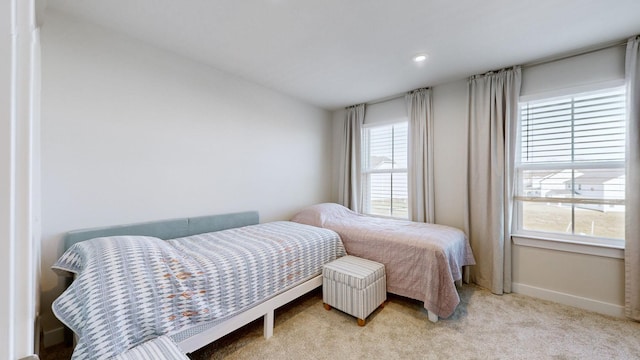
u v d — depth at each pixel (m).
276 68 2.69
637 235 2.06
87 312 1.18
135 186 2.16
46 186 1.76
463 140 2.95
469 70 2.70
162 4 1.72
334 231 2.80
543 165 2.54
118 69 2.06
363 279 2.05
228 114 2.82
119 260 1.38
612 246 2.19
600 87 2.23
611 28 1.95
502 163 2.62
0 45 0.30
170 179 2.37
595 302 2.25
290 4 1.72
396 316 2.20
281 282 2.01
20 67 0.33
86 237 1.85
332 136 4.22
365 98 3.61
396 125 3.58
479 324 2.06
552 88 2.45
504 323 2.08
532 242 2.53
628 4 1.68
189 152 2.50
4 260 0.31
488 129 2.71
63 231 1.83
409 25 1.94
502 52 2.33
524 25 1.92
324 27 1.97
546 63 2.48
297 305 2.40
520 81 2.57
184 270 1.51
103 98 1.99
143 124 2.20
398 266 2.35
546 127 2.53
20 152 0.32
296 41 2.17
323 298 2.33
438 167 3.14
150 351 1.18
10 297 0.31
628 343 1.82
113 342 1.19
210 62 2.56
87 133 1.92
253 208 3.10
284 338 1.89
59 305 1.21
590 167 2.33
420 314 2.23
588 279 2.29
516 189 2.66
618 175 2.21
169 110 2.36
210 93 2.66
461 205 2.96
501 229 2.59
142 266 1.40
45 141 1.75
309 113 3.84
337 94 3.45
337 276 2.20
